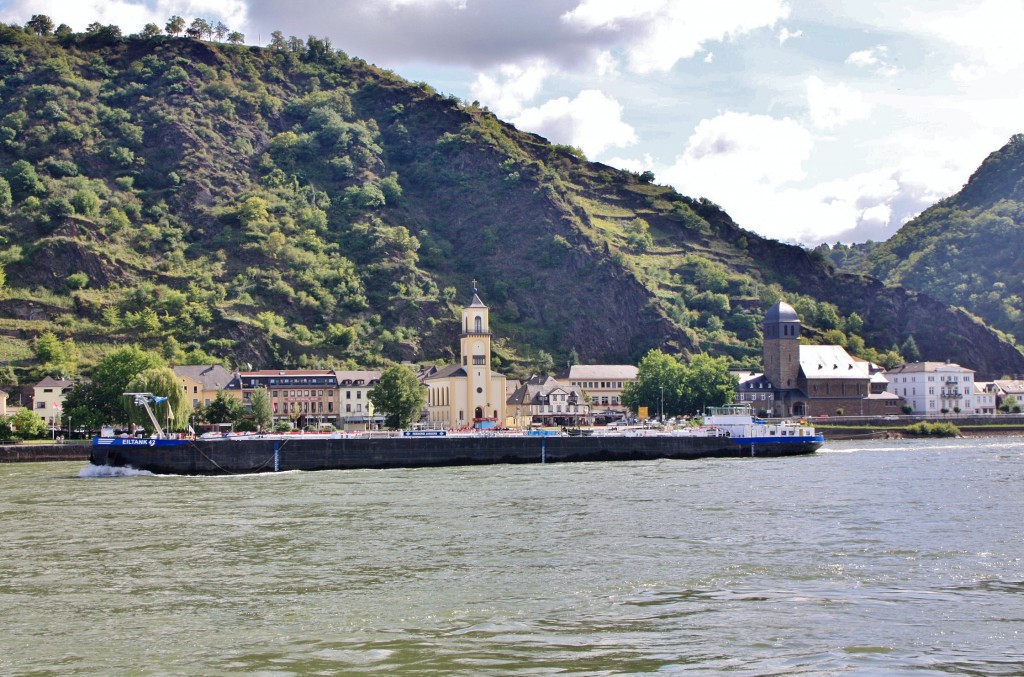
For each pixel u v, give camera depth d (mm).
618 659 58531
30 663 59156
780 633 63156
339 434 198125
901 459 197750
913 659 58344
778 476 158375
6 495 141375
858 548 89000
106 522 110875
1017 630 63531
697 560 84312
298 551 91188
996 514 109062
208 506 125438
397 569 82625
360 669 57312
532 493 135875
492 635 63469
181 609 70500
